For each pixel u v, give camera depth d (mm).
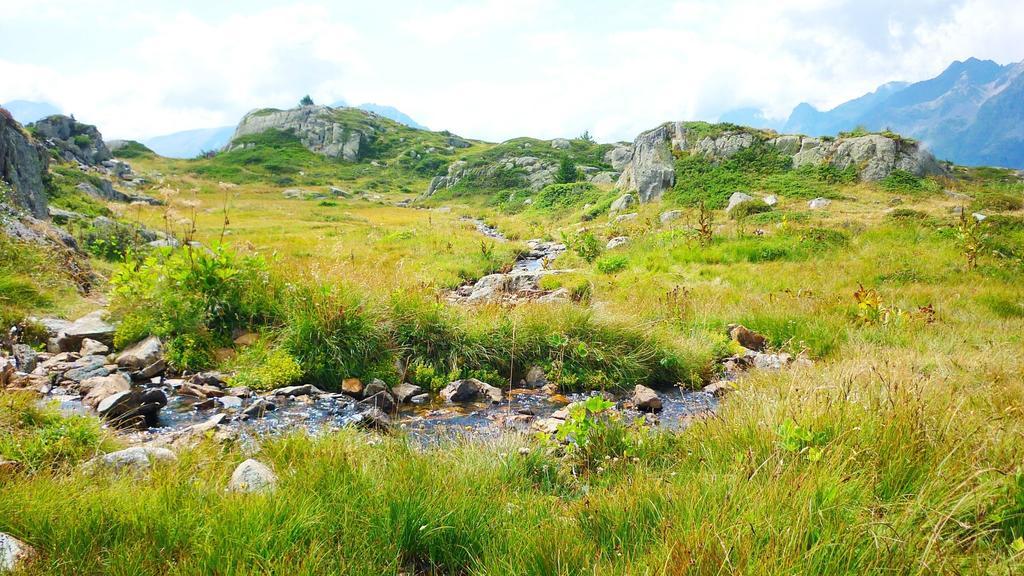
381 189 87562
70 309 9031
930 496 3082
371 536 3051
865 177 31359
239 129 125875
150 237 18016
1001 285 13398
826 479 3150
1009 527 2922
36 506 2973
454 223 37469
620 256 18859
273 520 2984
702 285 14289
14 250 9750
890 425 3885
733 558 2506
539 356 8281
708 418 5168
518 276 15414
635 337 8602
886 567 2445
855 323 10414
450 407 6918
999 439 3791
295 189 77438
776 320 10461
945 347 8625
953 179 33625
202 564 2615
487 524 3275
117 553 2688
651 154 36219
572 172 60219
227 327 8023
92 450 4293
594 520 3143
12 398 4730
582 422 4727
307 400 6645
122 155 96688
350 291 8383
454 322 8469
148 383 6793
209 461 4125
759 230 20734
